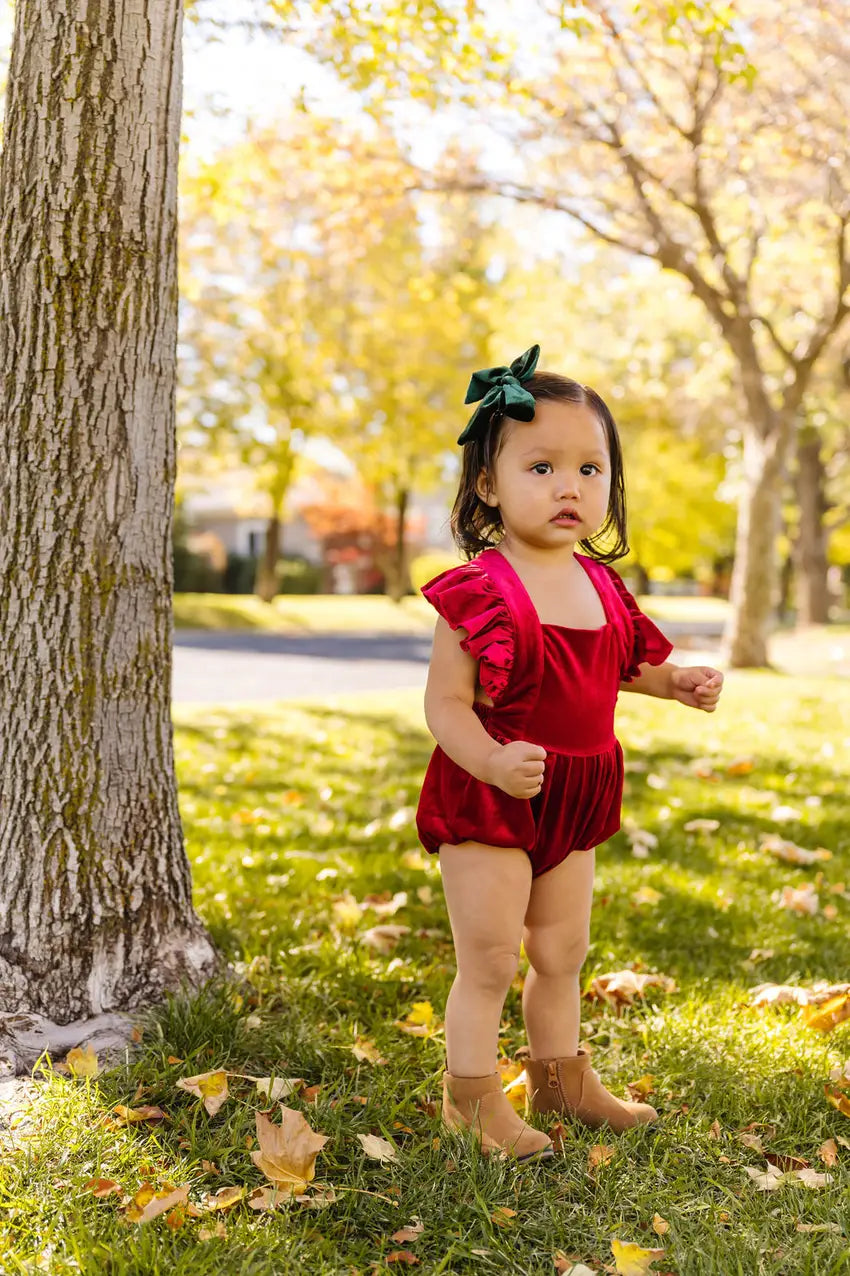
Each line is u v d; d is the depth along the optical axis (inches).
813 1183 83.0
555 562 90.1
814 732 318.3
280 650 696.4
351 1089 96.4
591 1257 74.5
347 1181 82.0
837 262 474.9
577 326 661.9
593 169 440.8
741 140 406.9
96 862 105.6
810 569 951.0
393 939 133.2
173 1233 73.9
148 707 109.6
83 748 105.1
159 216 106.7
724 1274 70.9
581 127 400.5
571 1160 86.7
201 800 213.6
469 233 673.0
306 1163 81.2
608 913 147.8
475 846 86.0
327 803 213.6
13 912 103.8
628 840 188.2
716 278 517.7
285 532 1830.7
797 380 503.2
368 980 119.3
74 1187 78.2
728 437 716.7
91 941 104.7
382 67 237.5
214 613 984.3
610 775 90.1
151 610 109.5
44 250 102.2
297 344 834.8
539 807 86.1
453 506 96.0
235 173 283.7
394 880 159.9
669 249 454.6
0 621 105.4
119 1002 105.0
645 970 128.7
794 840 191.8
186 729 313.3
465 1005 87.3
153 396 108.0
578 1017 94.8
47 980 102.7
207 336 833.5
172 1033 101.3
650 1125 92.7
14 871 104.3
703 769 250.5
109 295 103.7
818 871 173.6
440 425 938.1
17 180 103.0
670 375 665.6
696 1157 87.8
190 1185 79.7
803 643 741.9
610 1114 92.2
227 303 797.2
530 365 88.9
